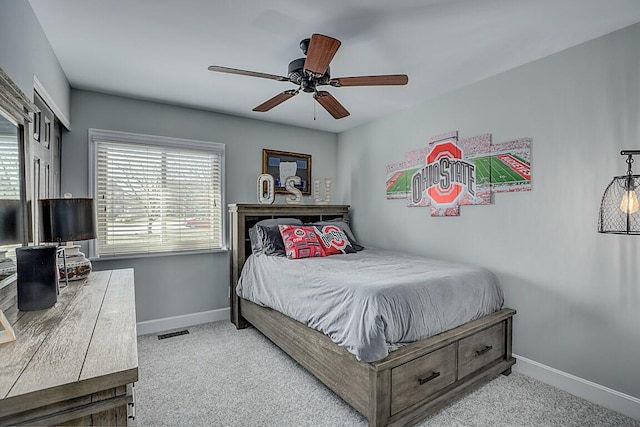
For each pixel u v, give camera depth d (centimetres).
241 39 216
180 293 347
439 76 275
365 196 412
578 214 223
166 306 340
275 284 274
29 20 176
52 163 248
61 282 188
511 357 249
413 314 190
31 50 179
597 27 202
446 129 311
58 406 82
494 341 236
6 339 103
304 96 317
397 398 178
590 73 217
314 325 220
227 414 197
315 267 254
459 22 197
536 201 245
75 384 81
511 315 246
